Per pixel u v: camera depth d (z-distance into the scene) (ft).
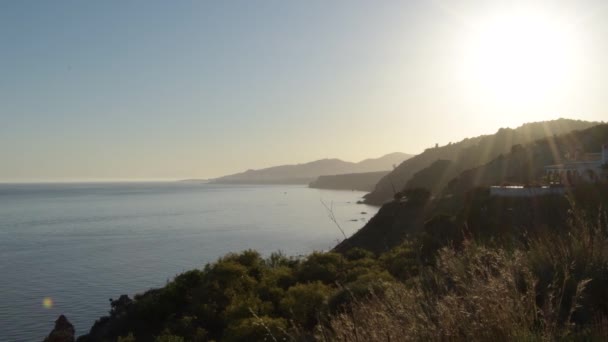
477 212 107.96
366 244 185.57
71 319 139.74
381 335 13.43
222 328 73.05
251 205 629.51
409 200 199.52
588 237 21.98
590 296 18.25
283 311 64.18
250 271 99.25
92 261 229.04
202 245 273.33
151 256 240.32
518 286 17.40
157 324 92.22
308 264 91.20
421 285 17.71
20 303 156.76
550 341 13.14
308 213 478.59
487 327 13.07
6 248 273.13
